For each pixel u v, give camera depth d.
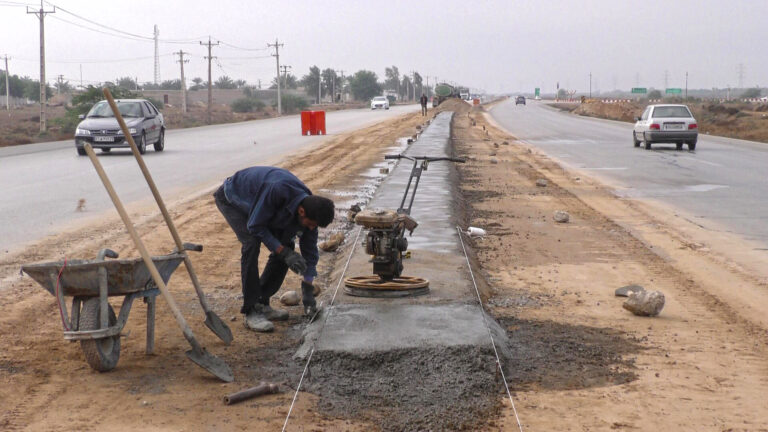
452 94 107.44
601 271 8.96
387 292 6.97
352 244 9.78
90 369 5.55
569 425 4.59
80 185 16.86
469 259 8.77
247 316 6.61
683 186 17.53
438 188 14.68
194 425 4.55
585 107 83.12
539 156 26.52
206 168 20.84
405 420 4.64
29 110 96.44
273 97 176.38
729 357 5.91
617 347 6.13
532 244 10.56
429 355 5.52
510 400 4.96
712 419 4.70
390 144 30.67
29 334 6.39
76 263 5.61
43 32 45.47
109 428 4.51
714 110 64.62
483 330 5.96
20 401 4.93
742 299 7.73
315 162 22.89
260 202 6.02
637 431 4.52
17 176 18.83
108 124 25.03
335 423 4.59
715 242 10.79
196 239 10.62
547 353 5.95
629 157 25.89
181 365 5.66
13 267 8.80
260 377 5.39
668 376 5.46
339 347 5.61
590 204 14.59
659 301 7.02
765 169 21.47
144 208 13.41
